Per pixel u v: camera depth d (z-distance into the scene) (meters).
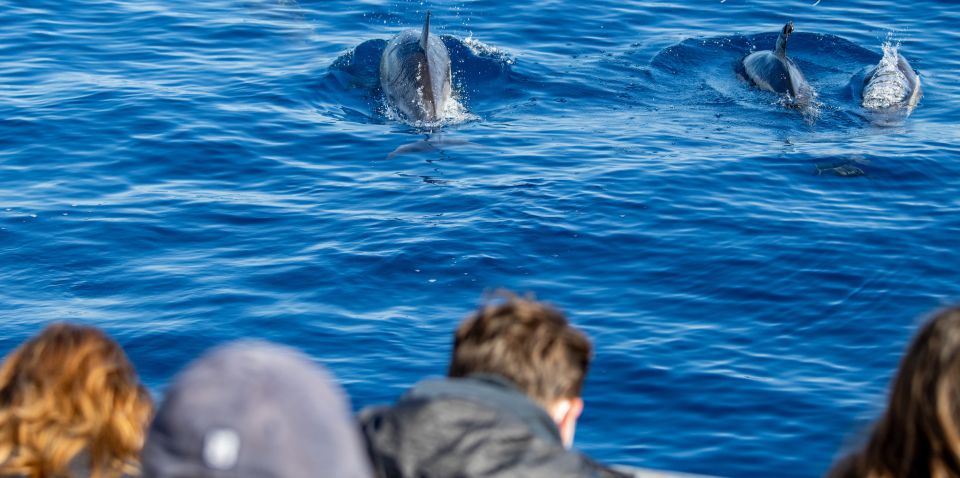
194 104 26.12
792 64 29.62
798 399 15.07
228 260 19.17
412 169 23.25
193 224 20.48
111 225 20.30
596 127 26.00
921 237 19.97
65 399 4.54
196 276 18.58
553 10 33.62
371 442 4.93
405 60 28.08
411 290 18.23
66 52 29.41
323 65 29.20
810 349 16.50
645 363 15.90
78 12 32.50
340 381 15.51
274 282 18.38
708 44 31.44
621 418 14.71
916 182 22.64
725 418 14.69
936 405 4.15
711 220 20.58
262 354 3.91
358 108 26.86
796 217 20.75
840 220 20.66
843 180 22.66
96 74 27.91
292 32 31.75
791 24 28.19
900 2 34.84
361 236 19.94
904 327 17.09
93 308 17.61
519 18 33.03
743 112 27.17
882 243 19.70
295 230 20.28
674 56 30.55
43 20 31.66
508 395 5.00
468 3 34.16
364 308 17.66
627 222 20.52
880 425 4.41
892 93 27.84
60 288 18.25
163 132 24.44
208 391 3.79
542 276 18.67
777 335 16.86
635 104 27.67
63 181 22.09
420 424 4.84
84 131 24.36
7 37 30.27
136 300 17.83
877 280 18.42
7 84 26.98
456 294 18.12
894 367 15.98
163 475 3.77
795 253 19.25
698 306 17.70
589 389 15.29
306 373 3.90
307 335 16.78
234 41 30.84
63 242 19.64
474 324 5.35
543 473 4.71
